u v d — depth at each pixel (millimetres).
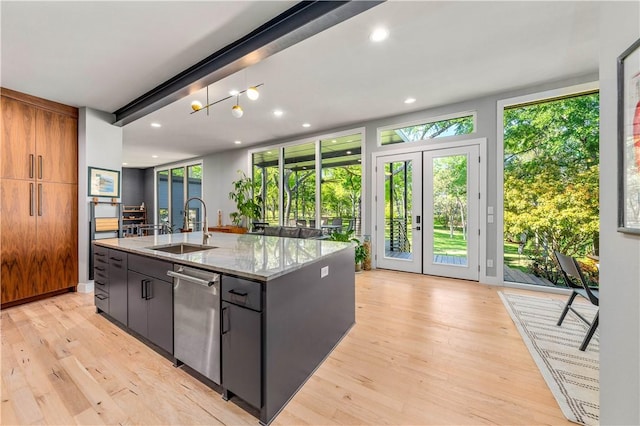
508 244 4055
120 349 2145
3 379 1767
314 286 1863
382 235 4770
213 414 1484
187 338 1799
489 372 1833
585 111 3482
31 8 1870
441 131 4246
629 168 1013
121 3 1854
